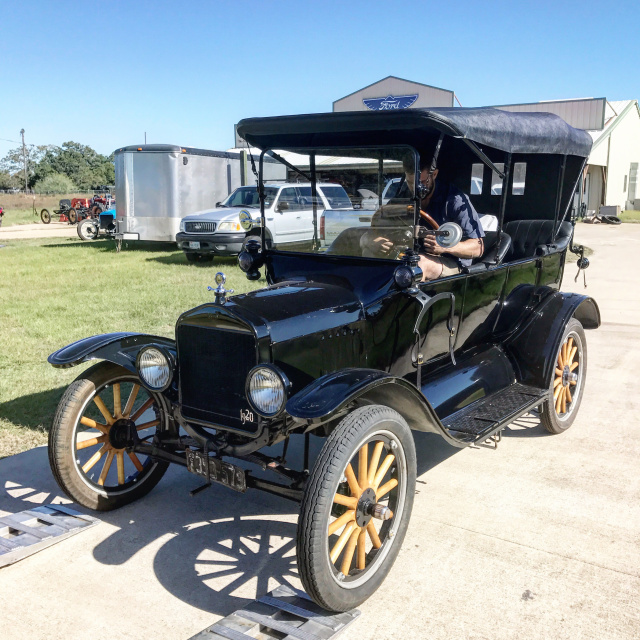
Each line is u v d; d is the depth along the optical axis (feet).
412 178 11.46
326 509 8.68
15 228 93.66
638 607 9.45
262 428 10.00
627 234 72.13
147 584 10.14
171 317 27.66
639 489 13.03
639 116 113.09
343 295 11.53
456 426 12.14
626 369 20.98
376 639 8.82
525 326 15.39
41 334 24.86
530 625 9.08
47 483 13.47
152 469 12.90
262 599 9.51
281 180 13.19
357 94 79.30
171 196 52.49
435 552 10.89
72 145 303.27
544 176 17.58
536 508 12.30
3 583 10.14
